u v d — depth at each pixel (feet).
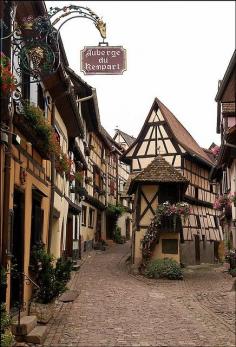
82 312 34.45
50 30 25.20
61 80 37.50
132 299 41.81
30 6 26.14
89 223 96.99
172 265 61.62
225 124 66.28
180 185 70.28
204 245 92.02
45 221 37.11
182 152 85.61
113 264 74.49
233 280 57.88
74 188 63.93
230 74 62.80
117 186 134.41
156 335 27.43
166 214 66.44
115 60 26.78
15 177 25.85
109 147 118.73
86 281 53.42
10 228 24.35
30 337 24.09
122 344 25.03
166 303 40.22
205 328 29.68
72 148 57.26
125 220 141.59
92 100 71.87
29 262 30.27
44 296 30.01
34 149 31.58
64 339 25.71
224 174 79.51
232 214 70.28
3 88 20.04
